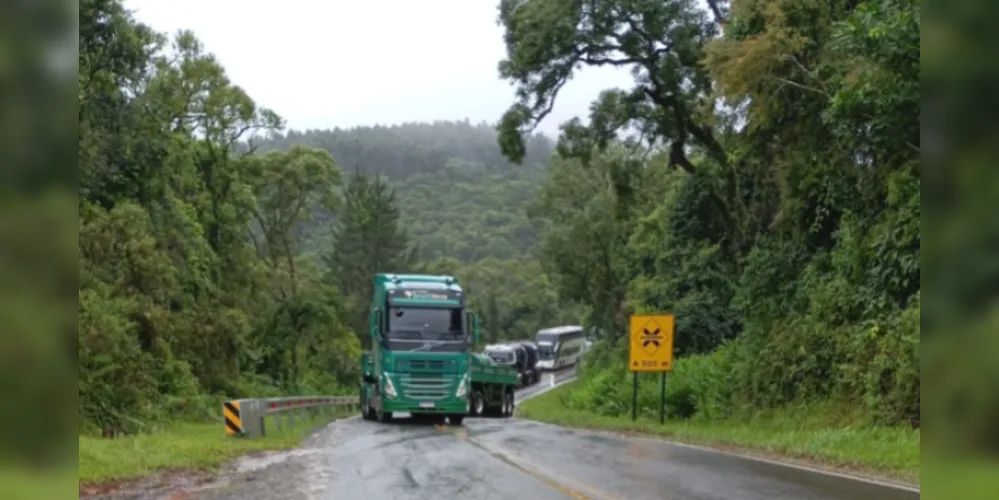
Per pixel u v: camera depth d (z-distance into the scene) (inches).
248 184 2239.2
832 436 714.8
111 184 1184.8
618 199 1599.4
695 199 1476.4
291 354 2304.4
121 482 463.8
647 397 1278.3
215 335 1408.7
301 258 3280.0
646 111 1380.4
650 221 1807.3
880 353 815.7
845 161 917.2
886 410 766.5
